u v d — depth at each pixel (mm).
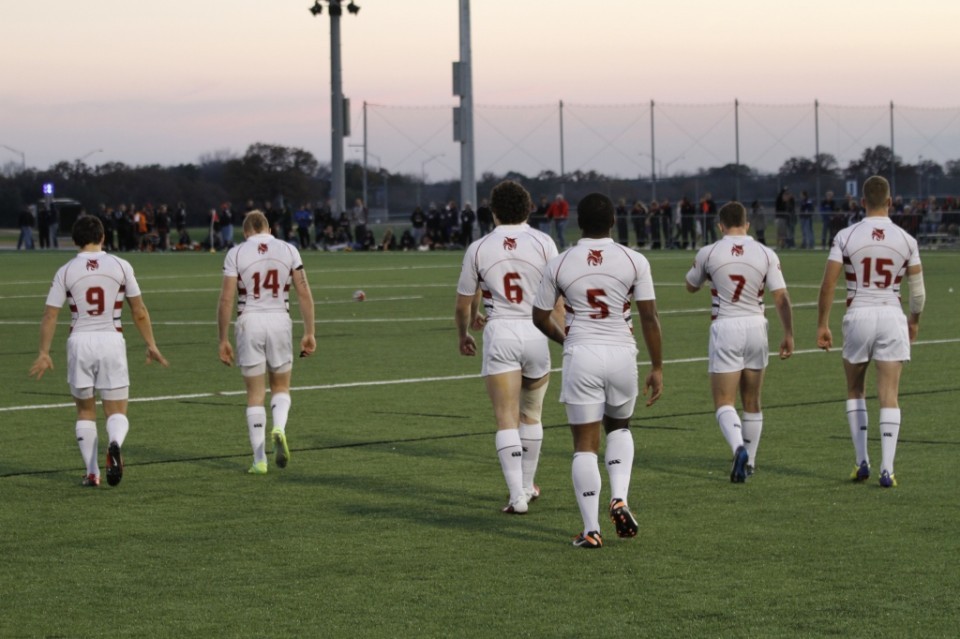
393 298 53094
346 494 17109
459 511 16031
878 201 17438
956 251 87000
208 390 27172
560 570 13203
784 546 14023
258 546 14344
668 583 12656
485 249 15703
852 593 12227
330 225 103812
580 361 13945
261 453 18531
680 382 27359
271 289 18562
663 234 95125
